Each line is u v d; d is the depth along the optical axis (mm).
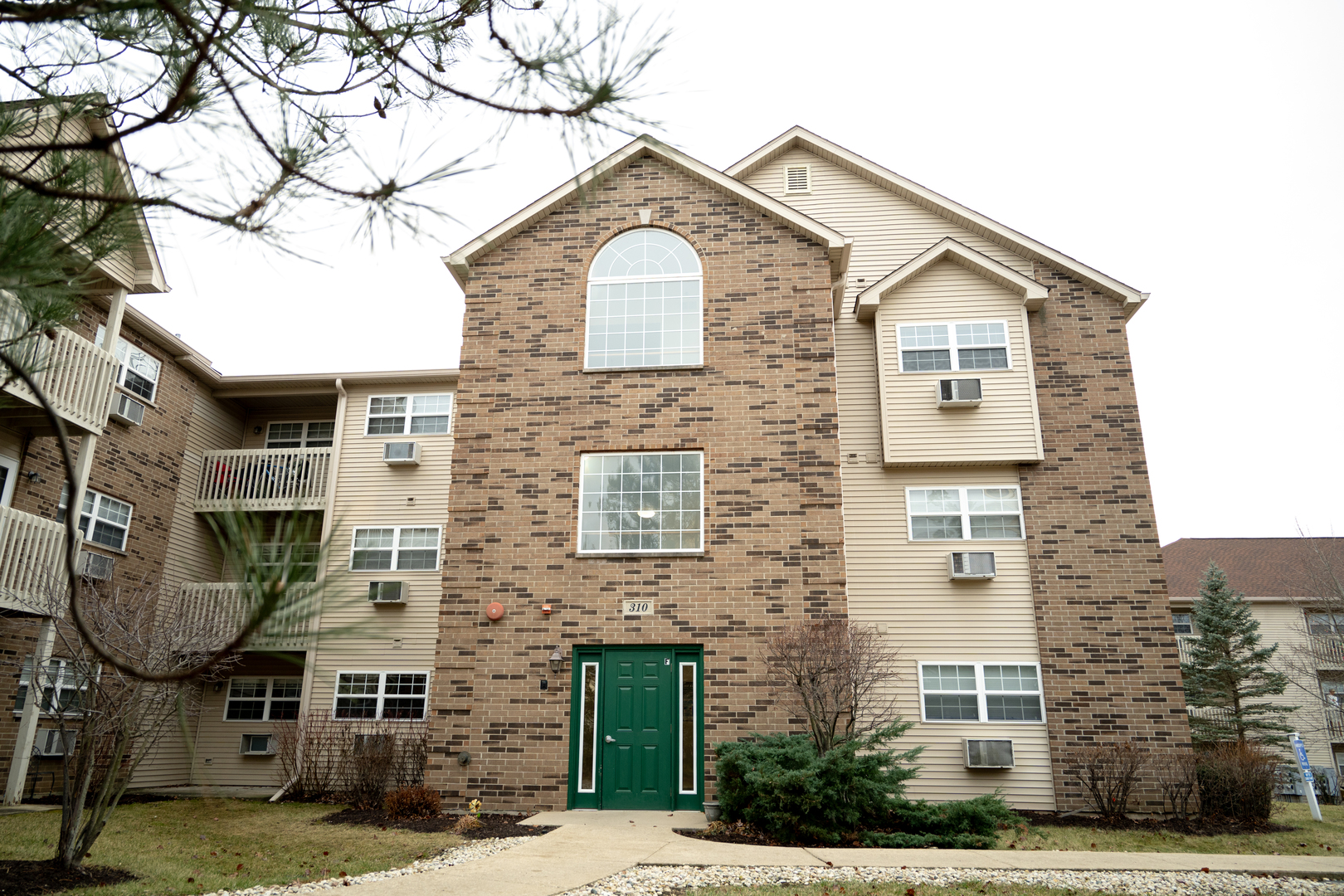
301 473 19797
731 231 15047
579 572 13508
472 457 14242
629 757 12727
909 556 15828
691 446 14000
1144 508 15547
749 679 12812
